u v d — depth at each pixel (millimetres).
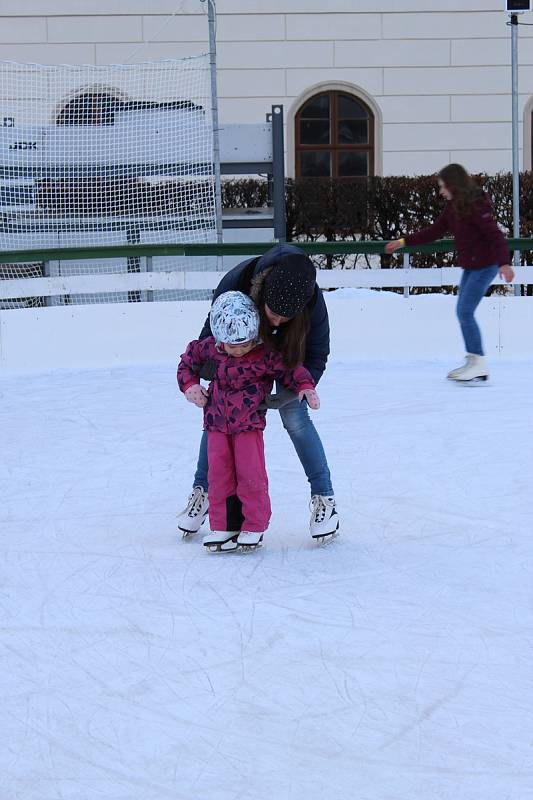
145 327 9805
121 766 2859
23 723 3109
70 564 4492
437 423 7082
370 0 17391
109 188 12609
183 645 3639
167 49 17203
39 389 8625
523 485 5590
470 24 17516
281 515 5156
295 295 4184
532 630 3725
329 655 3537
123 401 8023
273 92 17484
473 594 4074
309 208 14477
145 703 3223
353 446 6484
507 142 17688
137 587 4203
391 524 4984
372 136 17703
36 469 6117
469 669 3420
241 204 15172
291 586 4184
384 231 14477
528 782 2750
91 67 12930
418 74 17594
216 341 4465
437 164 17688
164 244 10609
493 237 8250
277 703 3207
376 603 3992
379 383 8688
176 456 6332
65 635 3742
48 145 12469
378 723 3072
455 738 2980
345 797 2691
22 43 17062
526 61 17688
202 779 2787
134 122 12648
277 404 4508
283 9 17312
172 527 5012
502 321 9961
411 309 9992
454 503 5297
